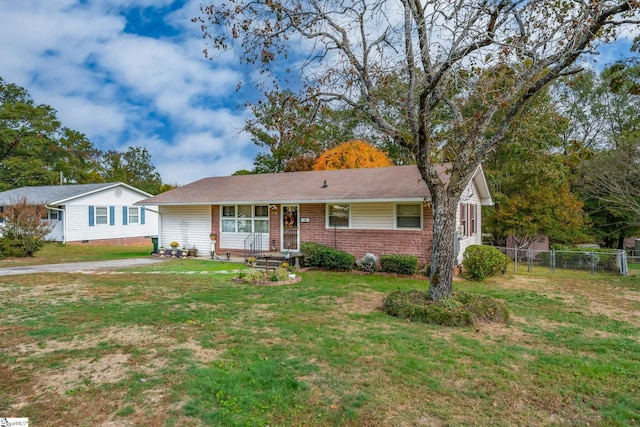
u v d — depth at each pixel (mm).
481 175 14820
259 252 15828
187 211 17875
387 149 26719
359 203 13734
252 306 7531
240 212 16672
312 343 5355
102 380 4156
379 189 13422
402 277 11828
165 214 18359
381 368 4527
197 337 5586
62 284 9898
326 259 13258
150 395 3824
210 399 3748
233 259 16047
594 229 22406
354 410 3568
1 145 33719
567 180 19688
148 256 17641
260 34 7516
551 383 4234
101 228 24547
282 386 4016
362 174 16203
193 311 7090
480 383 4191
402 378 4266
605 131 25000
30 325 6141
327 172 17609
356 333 5844
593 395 3986
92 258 16812
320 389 3980
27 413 3494
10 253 16750
